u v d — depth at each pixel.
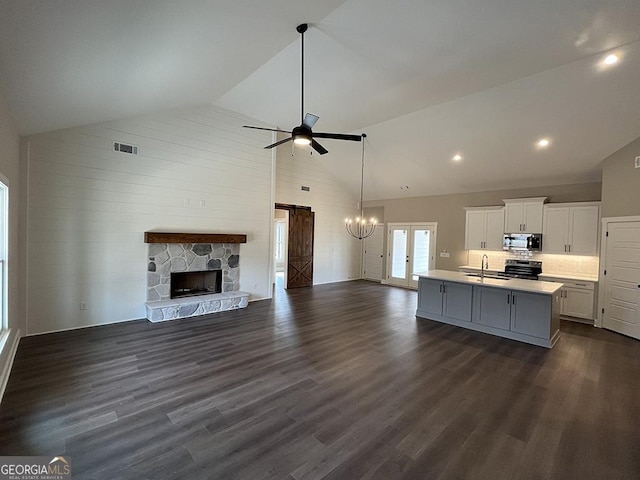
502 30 2.97
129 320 4.97
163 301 5.26
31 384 2.89
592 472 1.93
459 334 4.69
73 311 4.45
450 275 5.38
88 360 3.45
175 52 2.97
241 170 6.25
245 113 6.13
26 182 4.00
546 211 6.18
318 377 3.18
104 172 4.64
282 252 11.87
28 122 3.55
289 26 3.01
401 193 8.87
